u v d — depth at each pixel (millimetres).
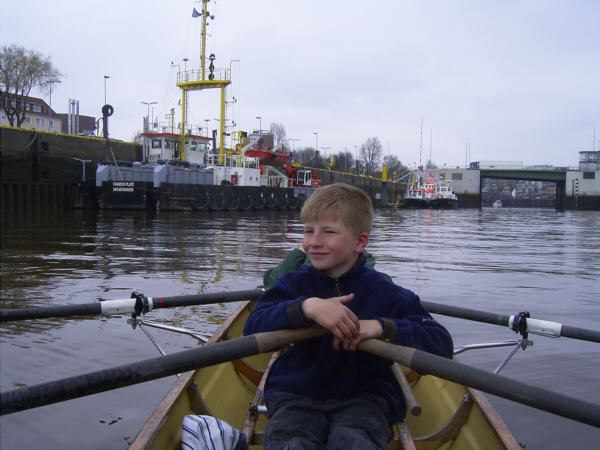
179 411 3016
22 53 40250
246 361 4602
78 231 19578
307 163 84875
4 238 16719
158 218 27547
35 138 30688
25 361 5254
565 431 4164
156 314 7191
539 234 25203
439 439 3299
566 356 5844
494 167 84938
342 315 2115
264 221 27719
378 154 92438
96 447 3758
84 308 3723
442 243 19109
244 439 2836
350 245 2379
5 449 3701
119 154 38625
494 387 2074
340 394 2295
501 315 4145
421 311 2525
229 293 4449
